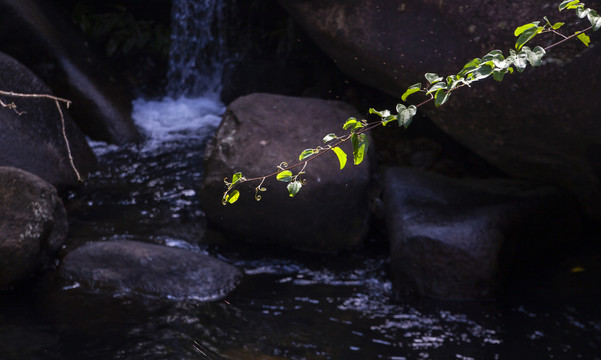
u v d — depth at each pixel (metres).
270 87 8.23
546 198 4.88
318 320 3.92
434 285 4.28
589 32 3.95
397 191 5.03
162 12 9.31
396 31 4.91
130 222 5.14
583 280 4.45
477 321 3.97
